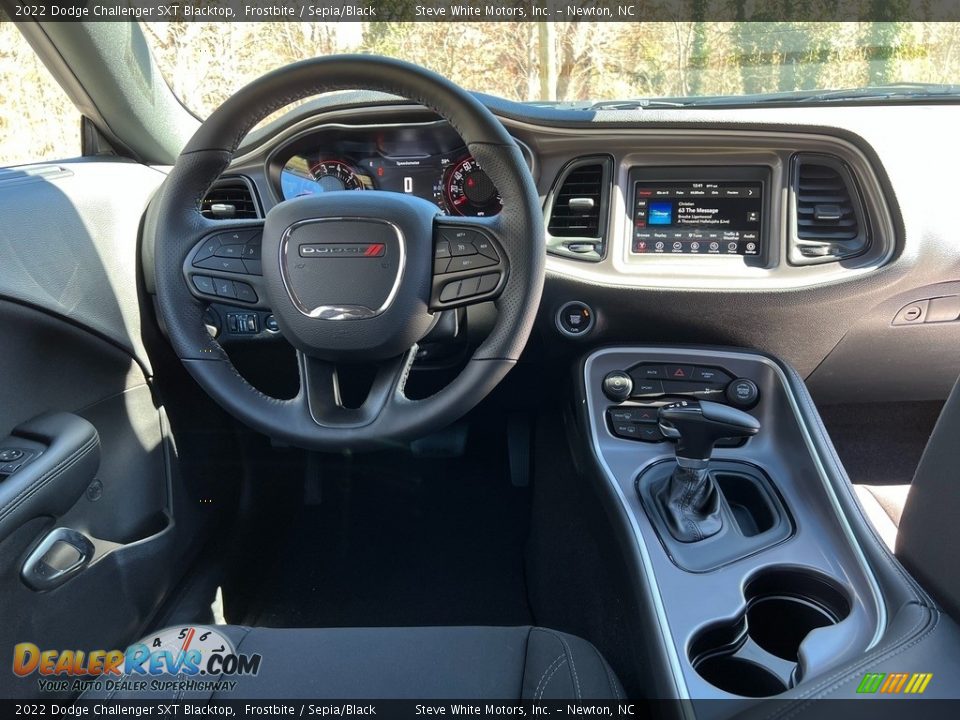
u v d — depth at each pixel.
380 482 2.04
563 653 1.00
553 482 1.87
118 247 1.46
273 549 1.89
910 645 0.83
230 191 1.63
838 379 1.68
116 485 1.38
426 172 1.63
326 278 1.10
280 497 1.96
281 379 1.70
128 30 1.52
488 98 1.55
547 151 1.58
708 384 1.55
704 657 1.10
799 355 1.60
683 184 1.58
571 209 1.60
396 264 1.09
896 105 1.56
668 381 1.55
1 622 0.99
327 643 1.04
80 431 1.18
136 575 1.36
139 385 1.48
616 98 1.68
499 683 0.96
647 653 1.08
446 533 1.95
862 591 1.07
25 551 1.05
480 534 1.95
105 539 1.33
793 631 1.18
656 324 1.58
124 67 1.53
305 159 1.64
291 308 1.12
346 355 1.12
